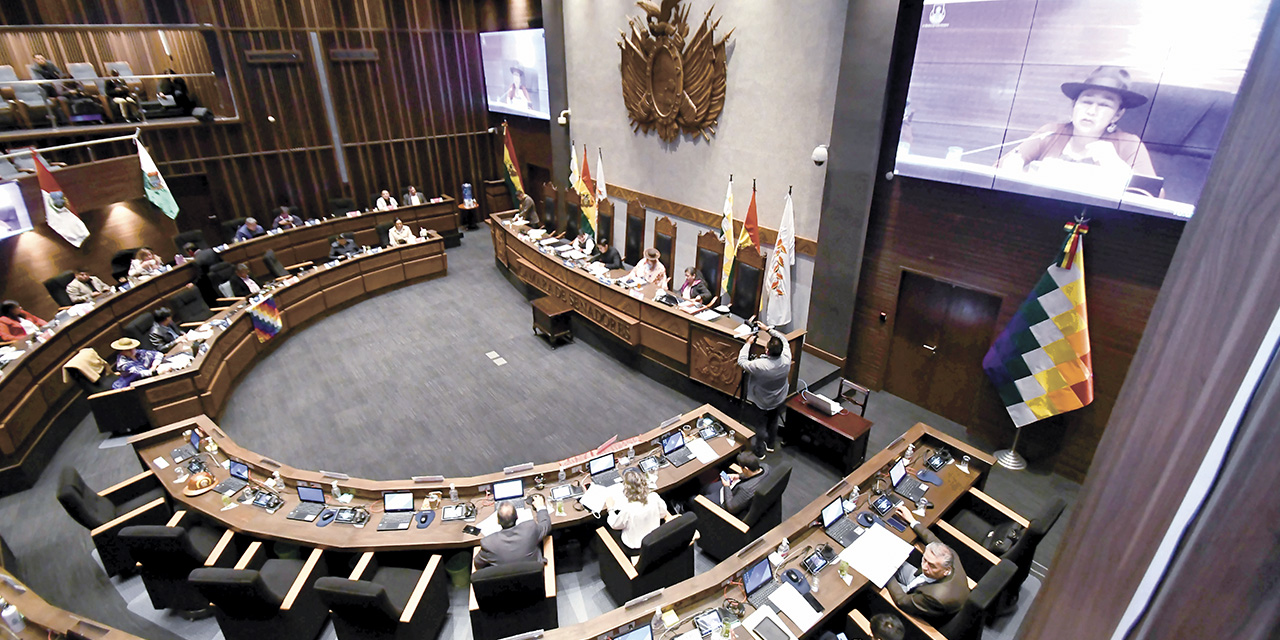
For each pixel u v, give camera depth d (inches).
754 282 327.9
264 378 336.2
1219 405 20.8
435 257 469.1
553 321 359.3
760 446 265.1
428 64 549.6
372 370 343.6
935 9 236.8
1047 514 169.5
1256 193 20.8
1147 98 195.3
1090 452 240.7
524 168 596.7
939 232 267.0
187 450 228.5
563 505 201.3
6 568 211.8
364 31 506.6
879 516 189.5
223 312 348.5
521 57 514.9
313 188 522.3
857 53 266.2
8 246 347.3
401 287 457.7
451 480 206.1
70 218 349.4
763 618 156.0
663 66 374.6
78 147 393.4
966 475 206.2
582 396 316.5
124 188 387.9
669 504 228.8
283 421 298.2
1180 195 195.8
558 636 146.6
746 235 329.1
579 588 204.2
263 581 162.9
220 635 192.2
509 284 465.7
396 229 461.7
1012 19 217.8
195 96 452.1
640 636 149.2
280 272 419.5
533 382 329.7
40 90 374.3
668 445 223.1
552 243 416.8
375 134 540.1
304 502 205.5
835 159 289.1
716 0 331.9
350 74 511.8
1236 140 23.7
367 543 188.9
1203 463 21.4
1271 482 17.1
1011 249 245.3
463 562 203.5
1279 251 18.5
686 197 398.0
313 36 484.4
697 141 375.2
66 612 164.4
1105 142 207.6
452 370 342.6
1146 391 27.3
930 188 264.7
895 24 251.1
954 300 273.7
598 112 451.2
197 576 157.6
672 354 313.1
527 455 271.6
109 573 210.2
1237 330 20.4
